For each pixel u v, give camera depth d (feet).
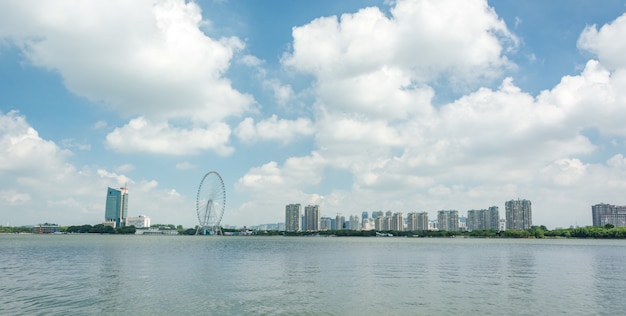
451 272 277.44
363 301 168.45
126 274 253.24
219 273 261.65
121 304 160.04
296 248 616.39
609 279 242.99
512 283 222.89
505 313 149.28
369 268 302.45
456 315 145.38
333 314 145.69
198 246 652.89
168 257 396.98
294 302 165.58
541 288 205.26
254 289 196.85
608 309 156.56
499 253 508.12
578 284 221.05
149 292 186.60
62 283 213.25
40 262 337.31
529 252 534.78
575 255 474.08
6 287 199.82
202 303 162.50
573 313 149.89
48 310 149.69
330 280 230.89
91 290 191.21
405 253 498.69
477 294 186.50
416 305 161.38
